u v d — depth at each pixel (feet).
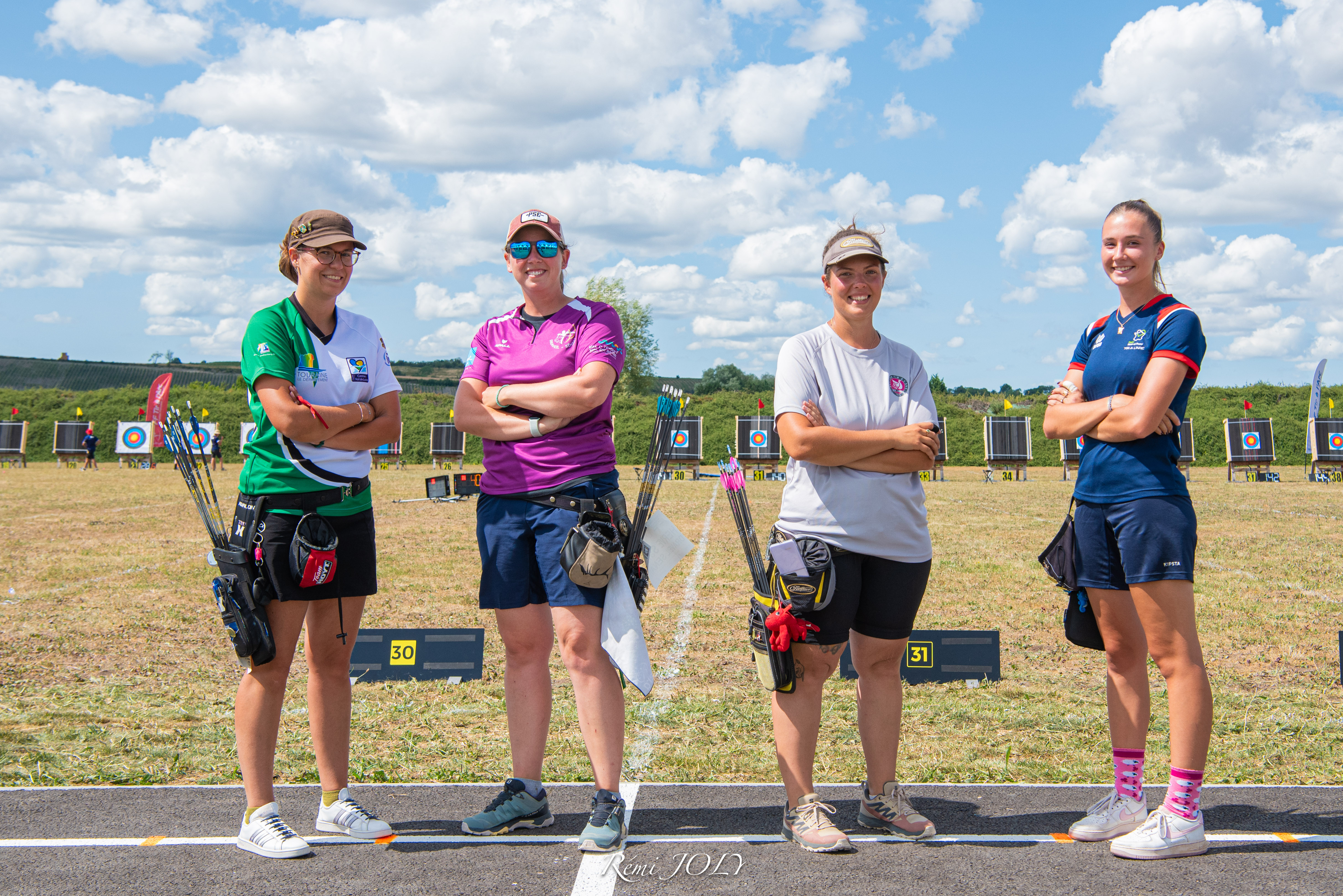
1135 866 8.57
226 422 112.16
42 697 14.90
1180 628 8.93
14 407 115.44
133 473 87.35
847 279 9.66
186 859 8.79
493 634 19.62
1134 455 9.18
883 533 9.27
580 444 9.66
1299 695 14.93
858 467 9.36
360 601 9.66
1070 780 11.25
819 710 9.38
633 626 9.28
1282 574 26.91
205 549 33.32
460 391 10.16
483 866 8.65
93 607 22.58
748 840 9.30
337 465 9.24
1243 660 17.31
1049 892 8.00
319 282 9.44
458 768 11.68
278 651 9.09
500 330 10.26
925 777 11.36
